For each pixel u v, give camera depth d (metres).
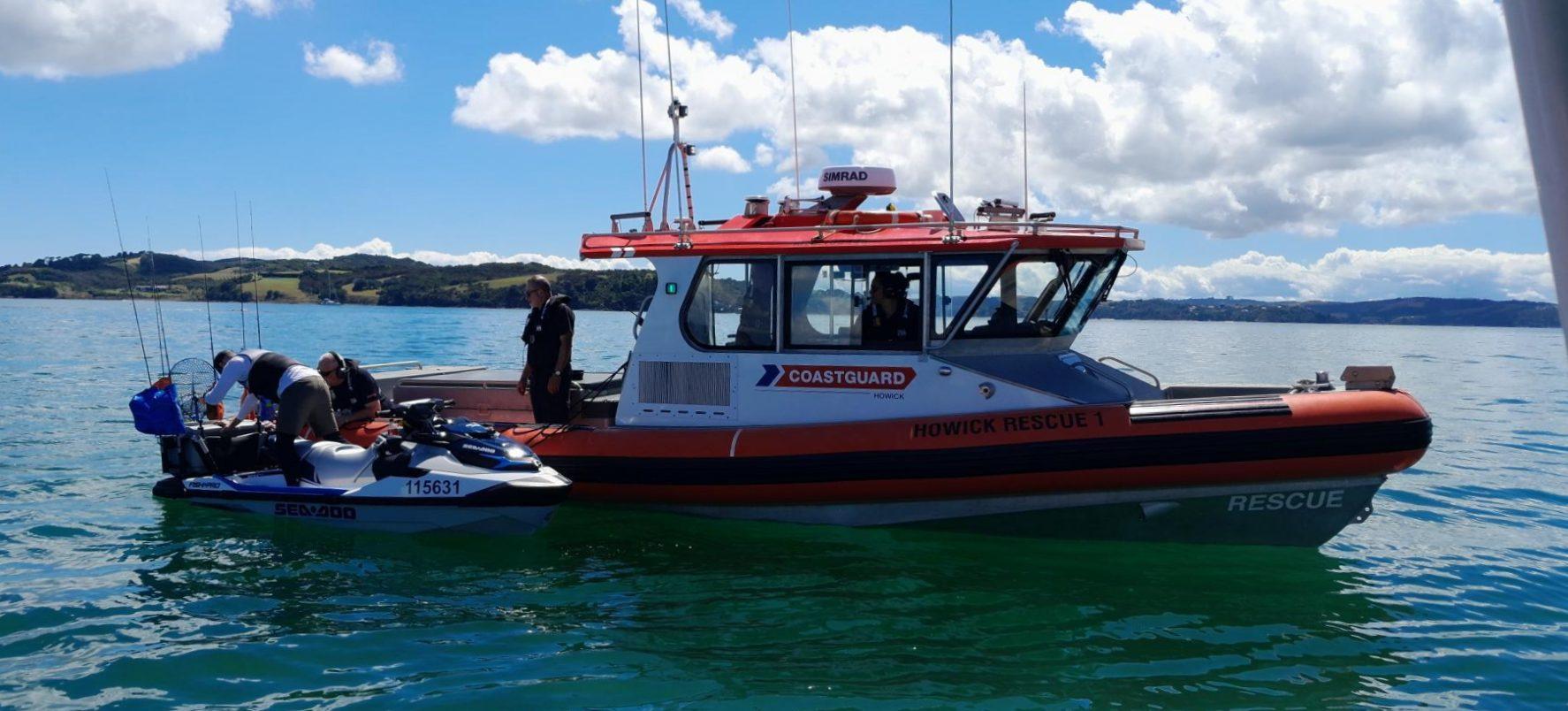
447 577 6.04
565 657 4.81
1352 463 6.13
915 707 4.29
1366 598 5.86
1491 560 6.75
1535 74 0.83
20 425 12.10
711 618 5.38
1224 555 6.56
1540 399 18.84
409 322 49.91
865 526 6.91
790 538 6.82
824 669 4.70
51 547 6.61
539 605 5.56
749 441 6.88
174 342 30.30
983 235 6.62
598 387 7.86
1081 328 7.27
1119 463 6.27
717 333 7.18
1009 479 6.43
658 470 7.02
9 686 4.39
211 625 5.18
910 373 6.77
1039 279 6.82
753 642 5.04
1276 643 5.12
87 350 26.58
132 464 9.55
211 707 4.21
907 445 6.57
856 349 6.89
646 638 5.07
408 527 6.83
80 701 4.25
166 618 5.27
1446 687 4.59
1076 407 6.50
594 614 5.43
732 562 6.35
